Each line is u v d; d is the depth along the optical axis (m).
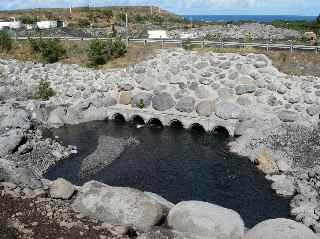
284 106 37.22
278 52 41.03
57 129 41.03
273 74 38.53
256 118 37.16
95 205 16.17
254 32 60.84
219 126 39.19
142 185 28.30
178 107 41.28
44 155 33.47
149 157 33.56
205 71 41.28
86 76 46.28
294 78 37.59
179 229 14.84
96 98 44.69
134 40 51.41
